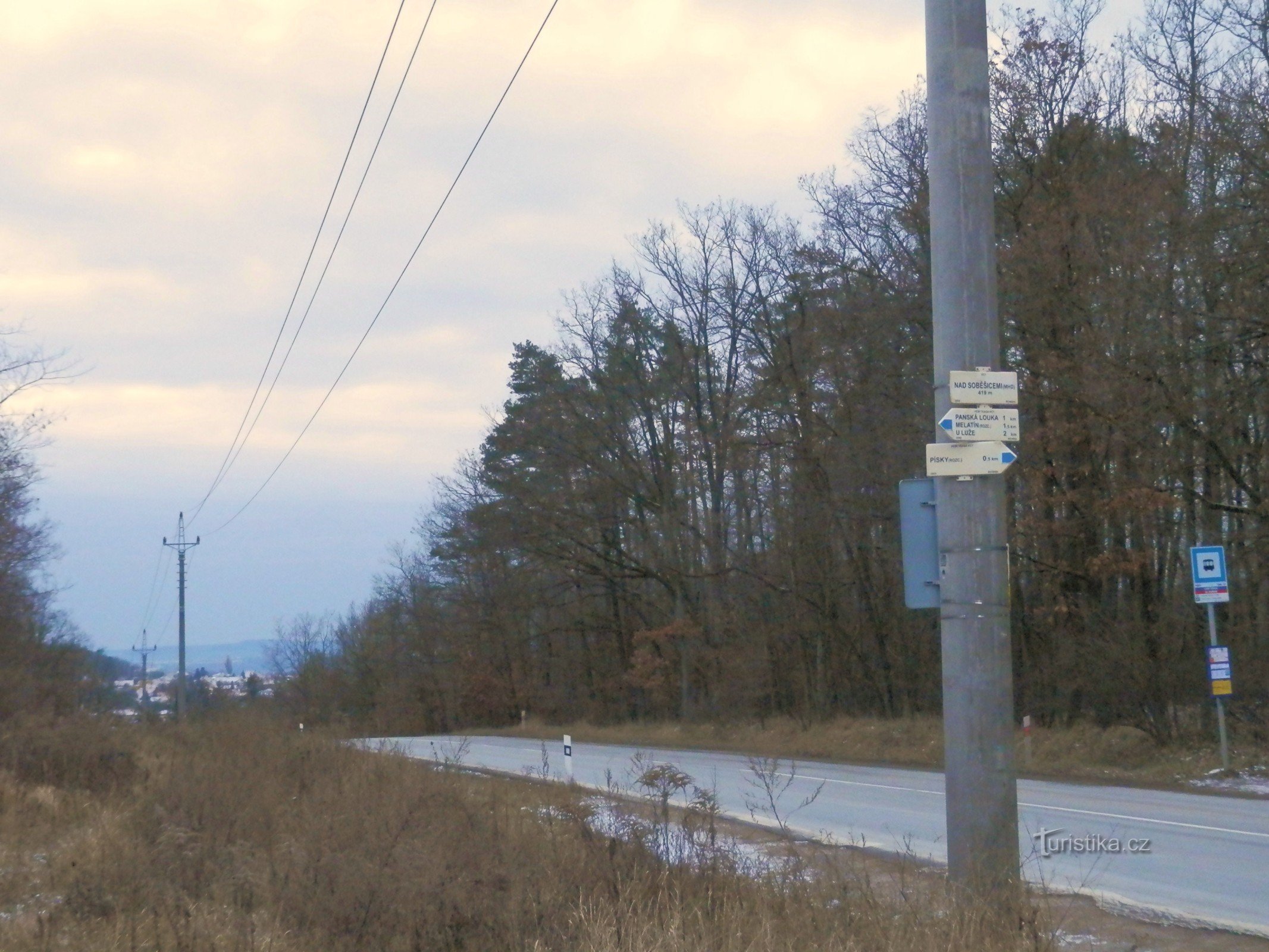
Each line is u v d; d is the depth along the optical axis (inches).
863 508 1309.1
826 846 472.7
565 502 1892.2
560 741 1594.5
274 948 313.1
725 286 1665.8
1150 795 672.4
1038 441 962.1
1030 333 975.0
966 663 277.1
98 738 748.6
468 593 2437.3
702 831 362.3
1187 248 864.9
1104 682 907.4
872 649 1403.8
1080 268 935.0
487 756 1230.9
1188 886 389.1
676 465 1862.7
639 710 2127.2
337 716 1343.5
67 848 485.7
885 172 1238.3
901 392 1218.0
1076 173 1001.5
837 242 1357.0
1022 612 1129.4
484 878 323.3
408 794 491.5
